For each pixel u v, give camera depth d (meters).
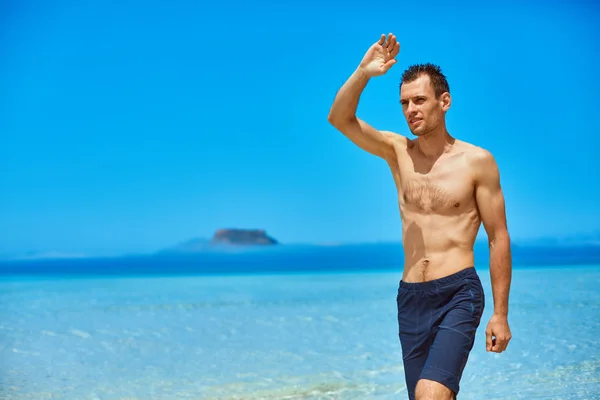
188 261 54.00
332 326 9.25
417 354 3.54
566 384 5.48
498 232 3.52
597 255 36.50
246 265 40.34
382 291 15.07
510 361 6.46
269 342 8.03
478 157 3.52
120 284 20.52
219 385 5.78
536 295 12.52
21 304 13.16
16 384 5.96
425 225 3.55
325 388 5.57
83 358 7.21
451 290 3.43
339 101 3.74
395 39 3.59
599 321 8.98
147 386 5.81
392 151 3.86
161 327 9.52
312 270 31.64
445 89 3.62
